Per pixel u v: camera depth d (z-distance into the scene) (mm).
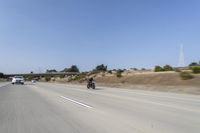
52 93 33750
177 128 10828
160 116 13953
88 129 10750
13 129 11055
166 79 50344
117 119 13102
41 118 13812
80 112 15812
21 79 76625
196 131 10250
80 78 100062
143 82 55812
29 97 27547
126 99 24000
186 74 44375
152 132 10109
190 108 17203
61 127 11281
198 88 35000
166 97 26109
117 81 67625
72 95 29891
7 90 41312
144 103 20422
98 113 15289
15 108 18203
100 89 43938
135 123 11984
